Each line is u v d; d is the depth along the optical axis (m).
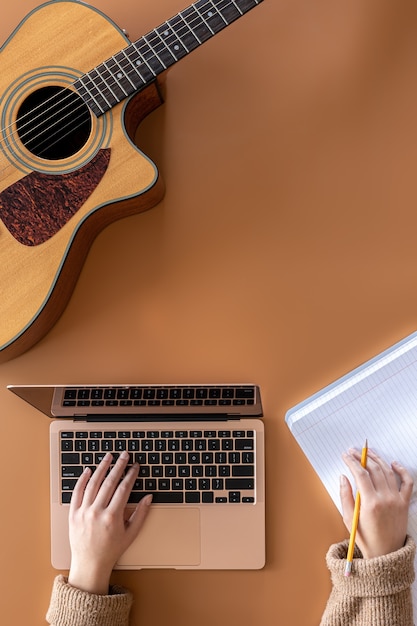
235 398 1.09
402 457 1.07
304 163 1.14
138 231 1.14
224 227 1.14
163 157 1.14
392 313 1.13
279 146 1.14
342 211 1.14
